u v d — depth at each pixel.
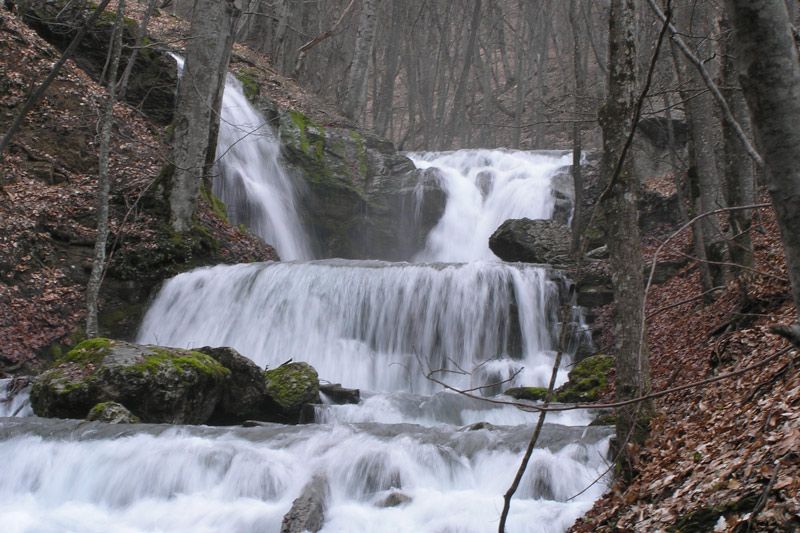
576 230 18.11
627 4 7.39
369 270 16.94
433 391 15.77
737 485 5.38
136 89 22.03
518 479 4.41
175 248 17.61
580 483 8.08
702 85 13.08
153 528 7.93
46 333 15.05
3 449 9.51
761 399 6.75
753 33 2.65
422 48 47.03
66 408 10.78
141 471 8.84
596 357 13.62
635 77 7.39
